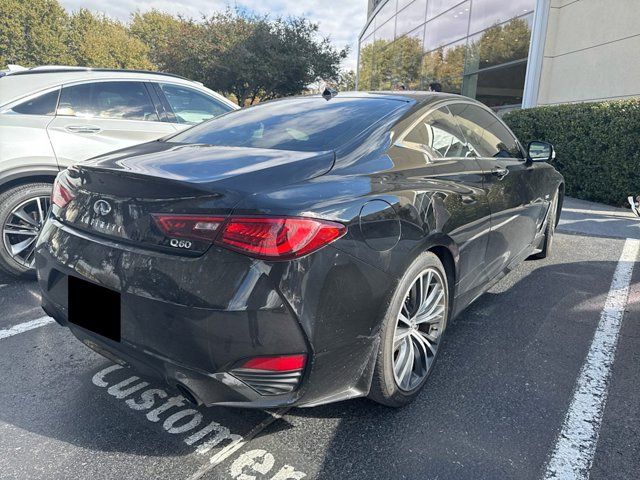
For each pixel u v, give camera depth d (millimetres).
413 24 16922
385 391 2084
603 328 3158
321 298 1674
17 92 3770
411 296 2215
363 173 2082
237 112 3090
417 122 2590
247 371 1662
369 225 1859
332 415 2229
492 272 3119
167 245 1708
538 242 4281
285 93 23219
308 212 1672
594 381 2520
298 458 1947
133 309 1771
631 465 1908
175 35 22844
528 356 2783
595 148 7988
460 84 14148
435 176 2434
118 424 2148
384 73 19859
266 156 2100
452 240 2383
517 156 3779
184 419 2195
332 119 2568
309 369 1708
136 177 1834
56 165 3771
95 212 1948
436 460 1938
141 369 1903
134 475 1845
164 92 4590
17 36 31922
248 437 2076
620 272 4320
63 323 2143
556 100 10469
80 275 1940
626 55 8680
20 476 1827
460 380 2521
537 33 10500
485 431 2117
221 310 1597
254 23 21828
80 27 38969
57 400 2320
